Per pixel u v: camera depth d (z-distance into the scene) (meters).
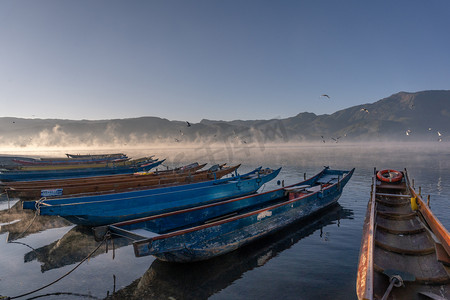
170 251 7.22
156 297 6.59
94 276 7.66
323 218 13.29
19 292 6.87
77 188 13.97
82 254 9.22
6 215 14.43
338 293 6.63
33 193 13.78
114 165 30.28
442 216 13.26
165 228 9.09
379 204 11.70
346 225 12.19
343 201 17.05
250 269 7.99
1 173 21.14
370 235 6.95
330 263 8.35
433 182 23.52
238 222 9.17
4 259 8.84
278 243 10.02
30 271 8.01
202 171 20.47
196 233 7.93
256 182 17.41
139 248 6.61
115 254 9.19
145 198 12.25
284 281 7.27
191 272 7.83
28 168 27.09
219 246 8.32
